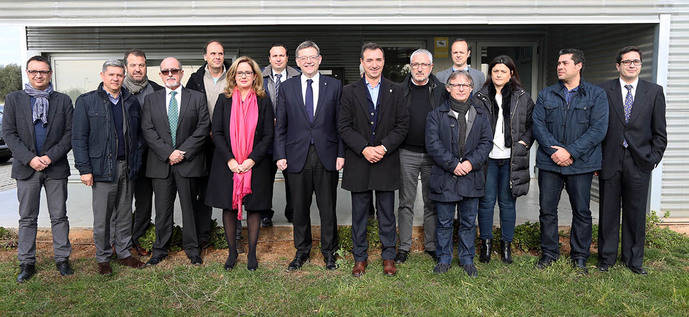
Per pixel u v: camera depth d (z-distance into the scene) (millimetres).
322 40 7465
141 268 4070
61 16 4781
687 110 5160
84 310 3344
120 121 3916
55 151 3744
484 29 7523
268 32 7453
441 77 4637
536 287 3641
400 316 3227
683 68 5102
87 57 7520
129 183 4047
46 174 3791
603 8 4953
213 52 4199
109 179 3836
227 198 3887
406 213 4191
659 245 4492
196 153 4035
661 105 3793
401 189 4156
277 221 5215
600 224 3998
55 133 3768
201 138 4020
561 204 6059
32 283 3750
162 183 4047
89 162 3803
